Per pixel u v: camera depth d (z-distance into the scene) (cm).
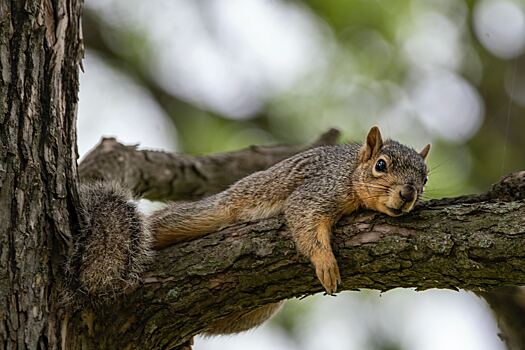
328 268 907
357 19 1955
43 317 876
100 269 930
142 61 1958
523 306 1236
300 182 1141
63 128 916
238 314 1056
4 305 852
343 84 1898
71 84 931
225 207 1162
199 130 1922
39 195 888
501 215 852
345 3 1961
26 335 859
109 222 955
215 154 1588
